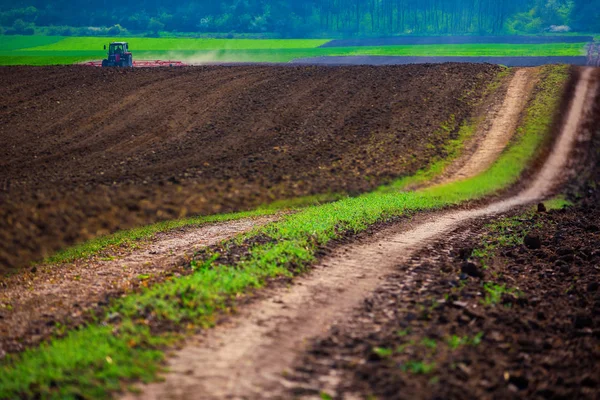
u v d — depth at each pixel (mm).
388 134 147875
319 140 140375
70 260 61469
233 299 38656
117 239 70250
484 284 44375
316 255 52188
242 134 142625
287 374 27750
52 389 25875
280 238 57688
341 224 65438
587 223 76312
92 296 47719
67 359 28688
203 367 28344
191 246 65250
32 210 79125
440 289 42375
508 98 182625
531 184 128375
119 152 125875
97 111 160625
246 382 26828
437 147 142625
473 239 64562
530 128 158875
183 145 132875
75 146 130000
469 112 170125
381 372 27844
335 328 34031
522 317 37094
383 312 37219
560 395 26328
